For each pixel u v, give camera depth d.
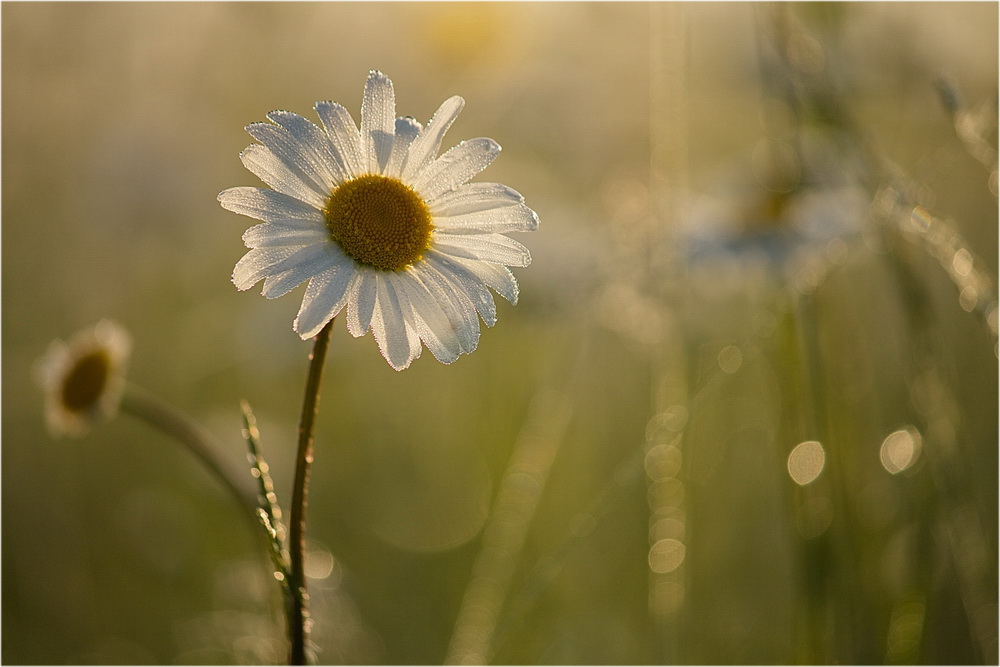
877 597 0.53
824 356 0.54
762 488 0.64
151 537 0.68
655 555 0.53
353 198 0.44
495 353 0.80
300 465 0.43
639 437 0.73
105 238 0.82
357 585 0.65
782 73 0.53
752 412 0.66
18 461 0.69
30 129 0.81
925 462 0.52
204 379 0.82
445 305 0.44
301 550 0.43
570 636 0.59
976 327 0.61
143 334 0.82
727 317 0.66
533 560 0.62
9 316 0.75
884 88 0.58
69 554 0.66
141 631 0.62
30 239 0.79
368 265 0.44
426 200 0.44
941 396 0.51
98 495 0.70
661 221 0.56
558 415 0.60
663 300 0.56
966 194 0.68
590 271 0.64
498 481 0.73
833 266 0.57
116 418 0.74
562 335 0.73
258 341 0.80
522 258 0.44
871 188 0.53
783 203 0.61
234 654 0.56
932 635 0.52
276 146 0.43
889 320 0.62
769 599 0.60
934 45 0.58
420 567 0.69
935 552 0.51
